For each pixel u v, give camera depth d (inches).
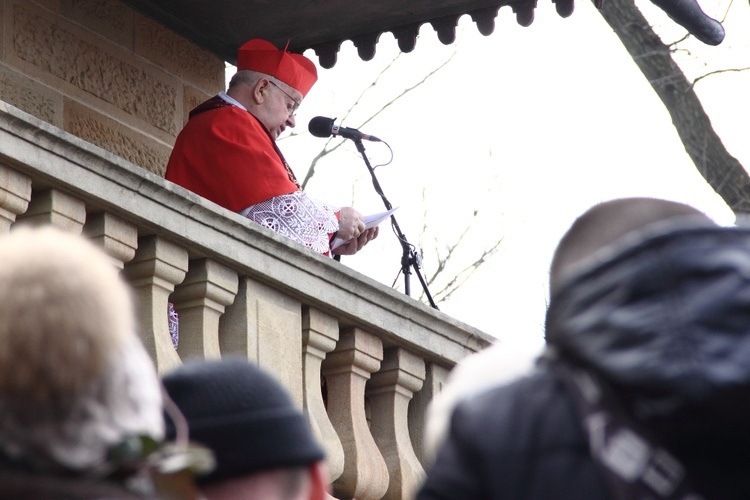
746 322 99.7
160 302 254.7
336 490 289.4
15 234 100.8
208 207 261.0
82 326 95.7
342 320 295.6
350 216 354.3
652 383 98.9
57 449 96.4
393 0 410.6
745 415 96.7
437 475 106.0
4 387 94.8
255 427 126.9
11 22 366.9
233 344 270.8
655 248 104.5
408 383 312.7
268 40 433.4
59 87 378.9
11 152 225.6
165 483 111.3
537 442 103.1
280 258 278.4
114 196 243.4
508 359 117.3
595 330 103.7
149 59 413.4
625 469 99.7
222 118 358.3
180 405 127.5
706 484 98.8
